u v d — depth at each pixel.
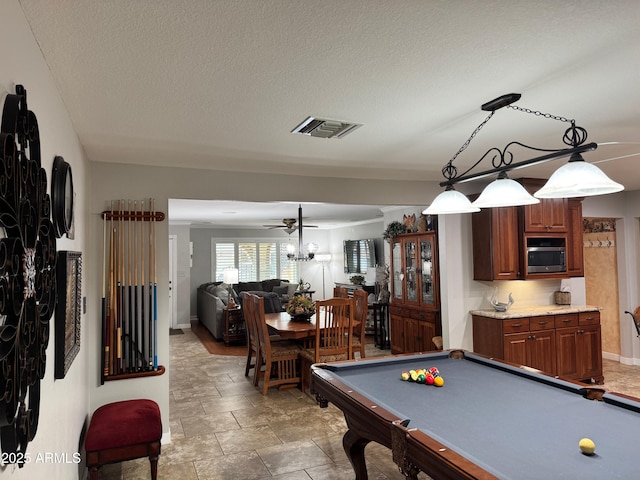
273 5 1.42
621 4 1.47
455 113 2.55
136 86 2.06
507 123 2.77
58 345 1.88
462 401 2.27
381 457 3.25
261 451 3.37
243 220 9.12
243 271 11.00
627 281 5.99
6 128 1.12
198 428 3.84
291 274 11.52
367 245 9.60
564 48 1.78
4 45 1.16
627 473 1.46
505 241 4.86
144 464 3.19
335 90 2.18
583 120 2.74
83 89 2.07
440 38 1.68
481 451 1.66
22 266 1.22
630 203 5.97
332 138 3.04
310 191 4.36
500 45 1.75
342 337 4.86
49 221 1.60
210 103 2.31
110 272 3.51
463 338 4.99
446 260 4.94
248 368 5.56
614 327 6.19
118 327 3.52
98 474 2.91
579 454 1.62
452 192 2.78
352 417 2.30
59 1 1.36
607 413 2.05
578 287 5.86
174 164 3.69
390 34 1.64
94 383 3.43
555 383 2.48
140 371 3.54
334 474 3.00
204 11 1.45
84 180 3.15
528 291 5.41
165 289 3.67
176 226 9.50
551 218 4.99
